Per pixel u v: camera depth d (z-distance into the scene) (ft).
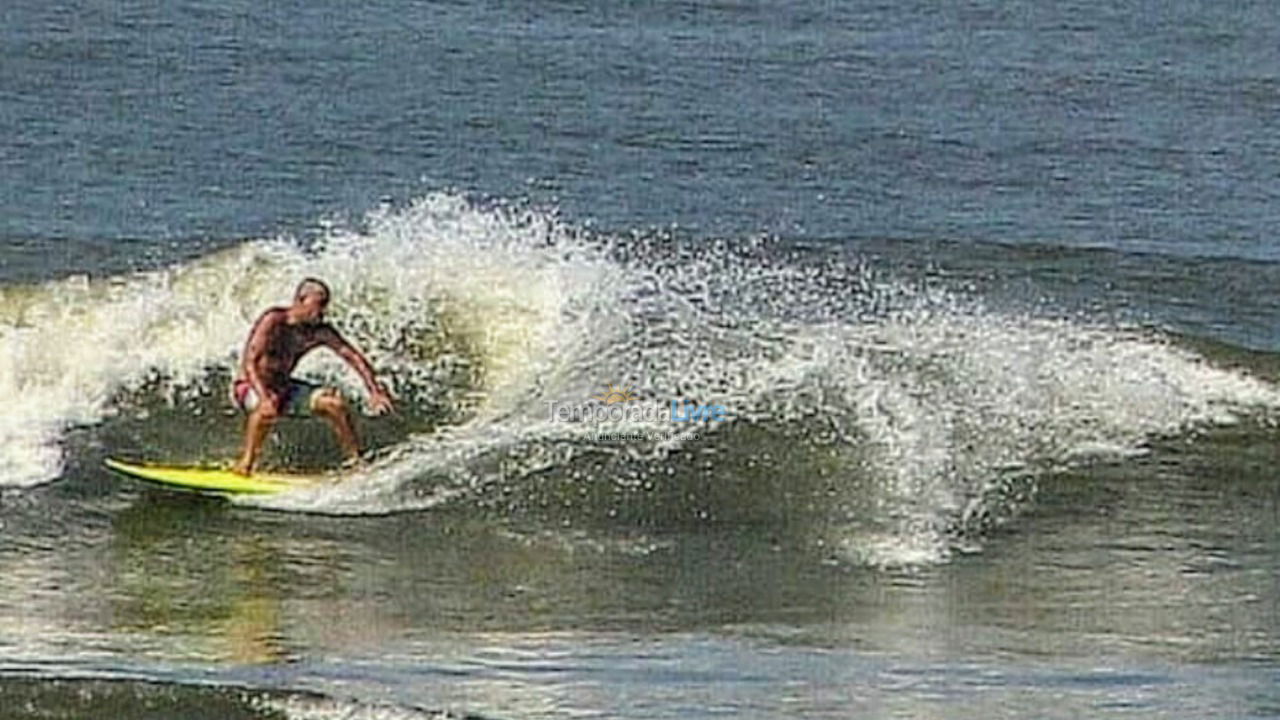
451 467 214.90
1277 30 507.71
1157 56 476.54
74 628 177.37
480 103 408.46
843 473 217.77
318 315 210.59
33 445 219.61
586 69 438.40
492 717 155.74
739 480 214.28
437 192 352.90
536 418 224.33
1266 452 225.76
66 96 399.03
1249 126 415.23
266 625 179.52
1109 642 178.91
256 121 388.78
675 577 195.11
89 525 202.80
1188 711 161.48
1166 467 222.69
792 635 179.63
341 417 213.46
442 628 179.83
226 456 220.43
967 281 300.61
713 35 476.13
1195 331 279.28
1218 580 196.75
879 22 499.92
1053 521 211.00
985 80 446.19
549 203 347.97
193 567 194.39
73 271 291.58
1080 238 332.39
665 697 161.58
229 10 476.54
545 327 238.68
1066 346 242.58
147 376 230.07
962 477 218.38
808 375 231.50
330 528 203.51
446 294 239.91
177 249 308.19
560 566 197.06
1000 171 375.04
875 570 198.18
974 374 234.38
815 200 352.69
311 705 155.63
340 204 343.87
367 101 406.21
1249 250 326.44
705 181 362.33
